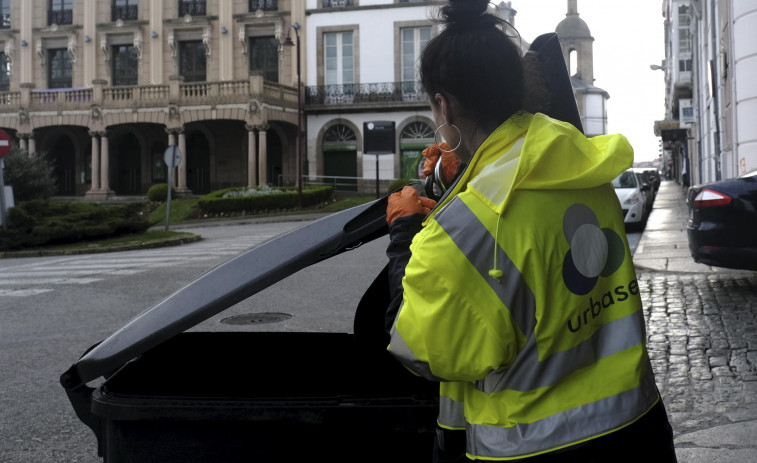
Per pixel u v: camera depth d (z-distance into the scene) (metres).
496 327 1.31
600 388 1.36
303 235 1.75
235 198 29.44
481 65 1.44
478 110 1.48
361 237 1.71
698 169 32.44
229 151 38.84
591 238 1.39
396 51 37.28
